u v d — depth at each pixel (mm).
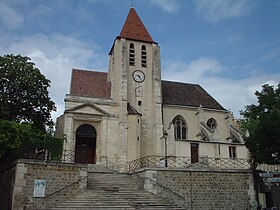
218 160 24719
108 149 27453
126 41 32500
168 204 16891
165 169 18875
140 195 17422
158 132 29094
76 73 32688
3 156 20875
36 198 15812
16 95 24484
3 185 19641
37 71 25188
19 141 19031
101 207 15195
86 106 27797
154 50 32656
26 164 16062
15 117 24453
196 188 19188
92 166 24547
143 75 31828
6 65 24406
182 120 32594
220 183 19797
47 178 16359
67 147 25703
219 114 33875
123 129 27672
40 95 25031
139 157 27359
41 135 23641
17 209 15375
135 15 35531
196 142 26016
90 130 28406
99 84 32188
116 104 29141
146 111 30719
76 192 16812
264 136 18703
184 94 35719
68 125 26641
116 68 31031
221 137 32969
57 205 15867
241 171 20531
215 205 19266
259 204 19953
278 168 24875
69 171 17000
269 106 36438
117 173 21672
